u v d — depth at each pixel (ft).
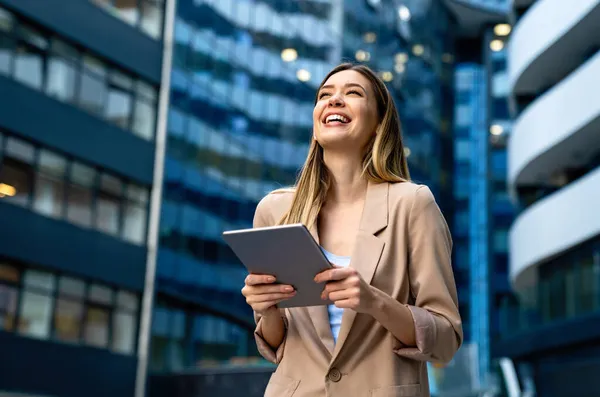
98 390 73.20
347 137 8.07
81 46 75.25
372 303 6.88
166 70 85.15
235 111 95.71
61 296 70.85
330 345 7.41
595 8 68.23
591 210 66.95
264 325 7.68
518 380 75.87
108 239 76.33
